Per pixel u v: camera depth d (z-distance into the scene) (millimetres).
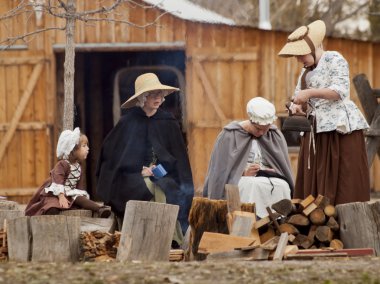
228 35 46281
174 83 51062
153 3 45656
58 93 47531
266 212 25141
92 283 17656
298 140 46188
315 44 23828
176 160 26359
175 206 21391
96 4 45094
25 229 21438
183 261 21719
